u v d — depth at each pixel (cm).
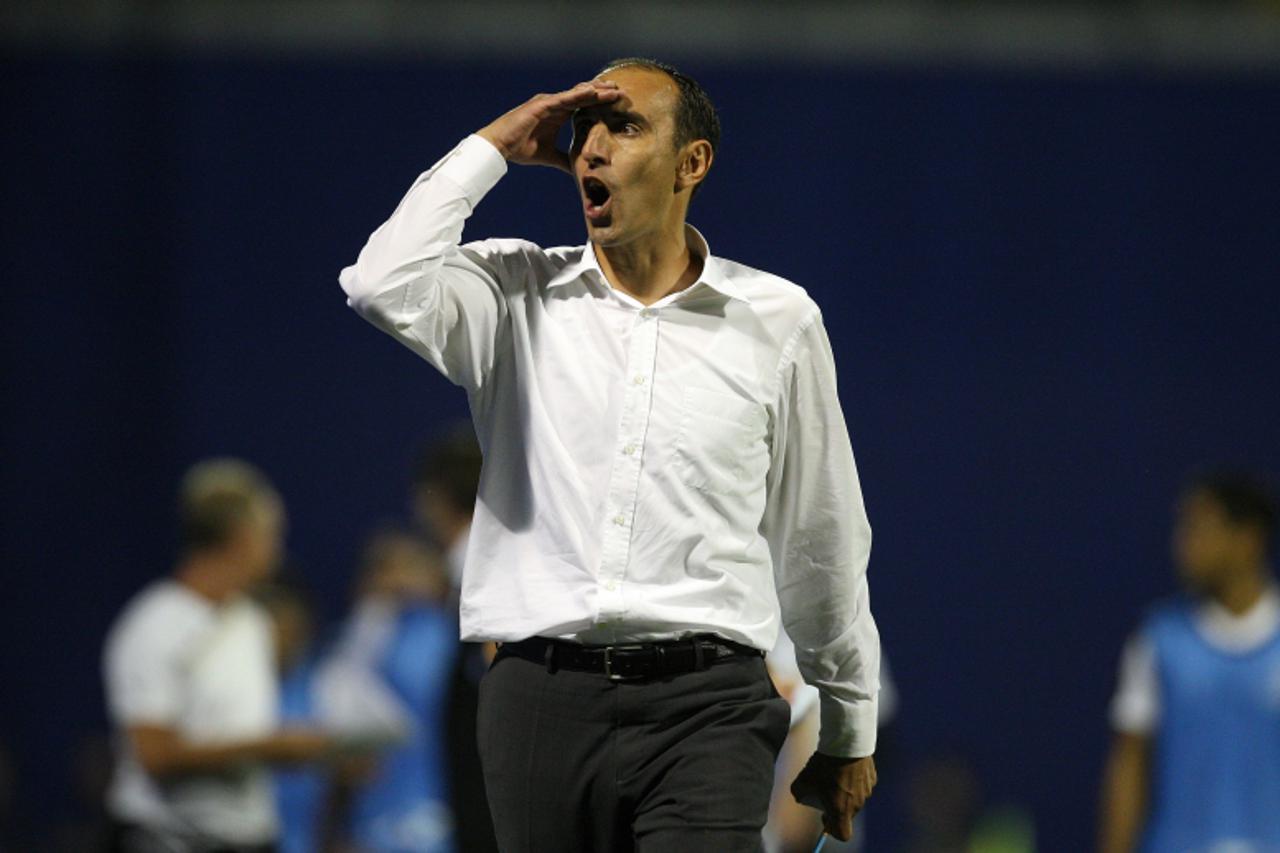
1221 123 3391
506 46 3356
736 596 982
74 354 3350
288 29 3356
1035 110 3375
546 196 2948
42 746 3306
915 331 3331
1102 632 3291
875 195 3347
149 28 3369
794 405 1006
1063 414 3331
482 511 994
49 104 3369
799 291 1000
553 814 971
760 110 3350
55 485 3338
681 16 3362
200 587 1900
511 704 977
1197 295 3362
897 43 3369
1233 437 3338
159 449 3338
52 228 3356
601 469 964
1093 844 3247
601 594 951
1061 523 3309
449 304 959
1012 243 3359
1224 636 2067
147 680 1852
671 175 975
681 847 942
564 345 980
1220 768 2053
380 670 2594
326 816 2300
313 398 3319
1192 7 3425
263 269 3341
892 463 3306
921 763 3244
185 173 3353
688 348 979
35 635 3325
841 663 1062
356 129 3350
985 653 3278
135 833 1859
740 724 970
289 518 3294
